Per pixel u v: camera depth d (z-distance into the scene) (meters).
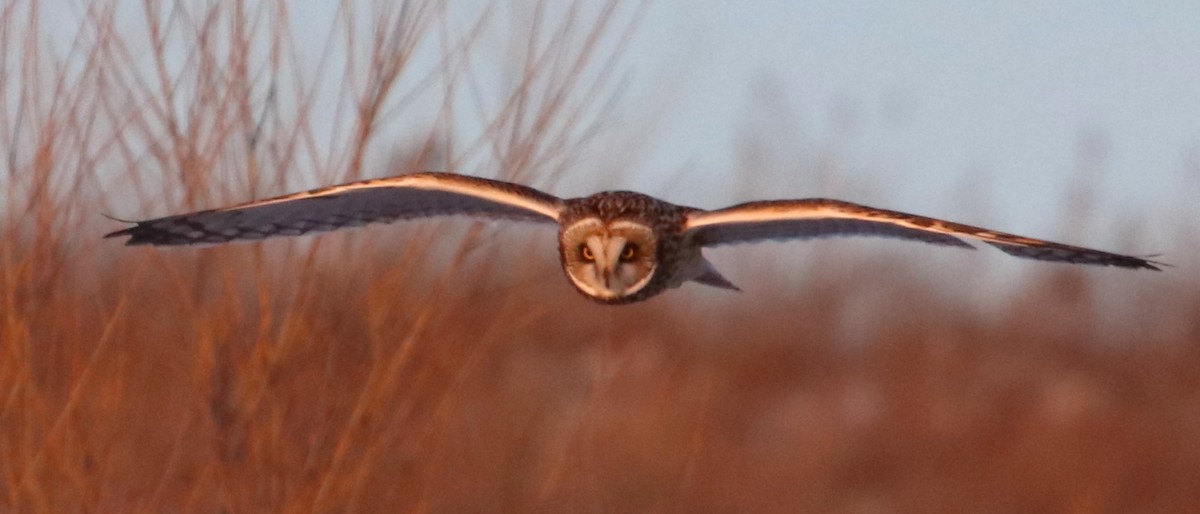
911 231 10.16
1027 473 20.64
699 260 11.31
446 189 10.66
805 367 23.16
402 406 13.58
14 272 13.20
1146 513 20.52
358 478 13.34
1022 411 21.77
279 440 13.52
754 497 19.48
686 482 17.12
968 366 22.95
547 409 16.92
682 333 20.75
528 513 16.14
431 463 14.01
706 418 18.36
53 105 13.01
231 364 13.62
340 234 13.58
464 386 14.66
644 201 10.99
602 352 16.83
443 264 13.93
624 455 17.00
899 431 21.50
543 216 11.06
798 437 21.59
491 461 16.23
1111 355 24.14
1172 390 23.17
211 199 12.84
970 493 20.59
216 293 13.72
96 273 13.56
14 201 13.14
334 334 13.56
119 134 13.00
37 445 13.34
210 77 12.97
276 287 13.68
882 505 20.48
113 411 13.41
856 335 24.16
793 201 10.54
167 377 13.80
